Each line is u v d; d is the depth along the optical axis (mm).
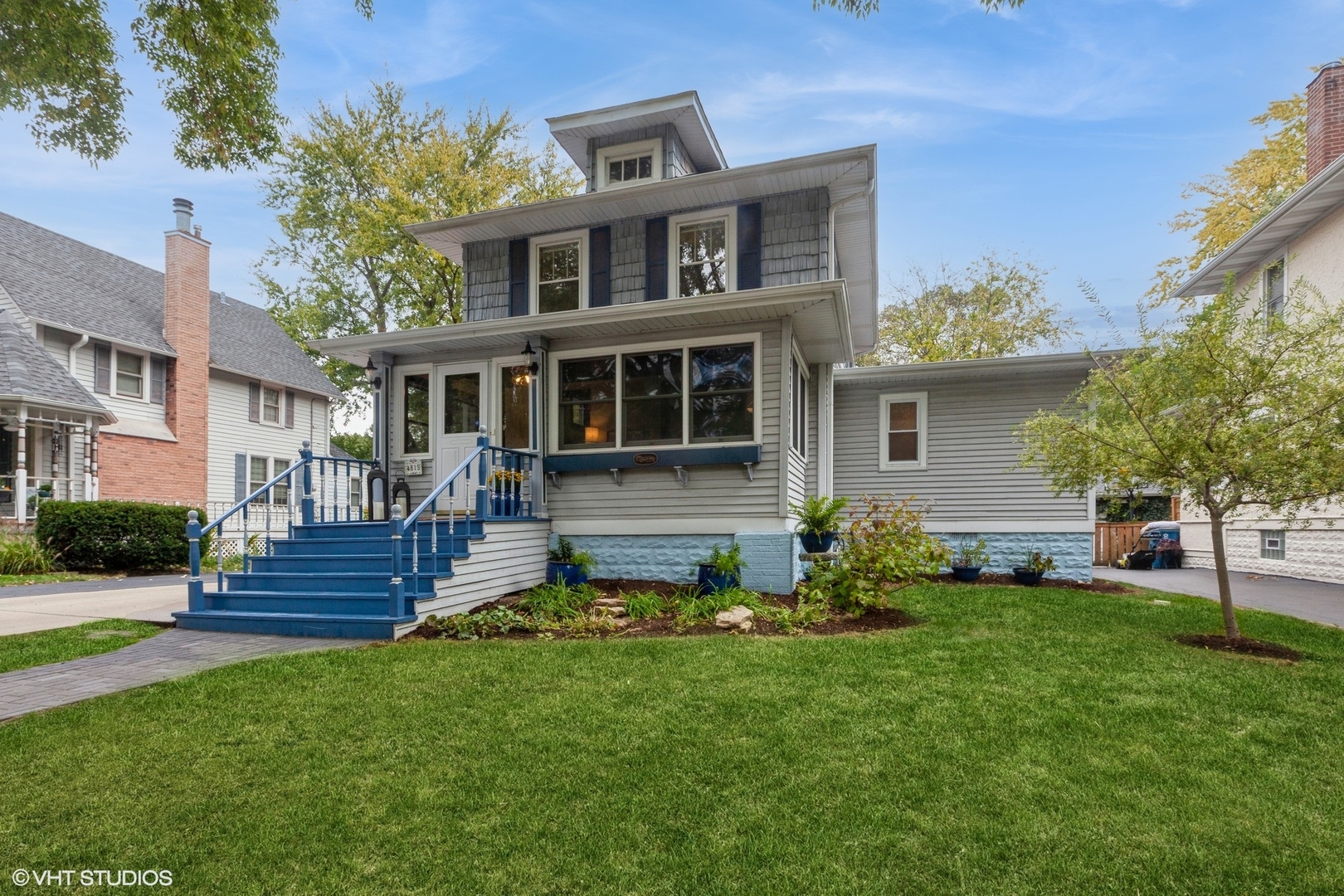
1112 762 3342
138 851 2531
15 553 10891
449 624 6223
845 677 4648
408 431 9898
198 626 6387
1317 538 11672
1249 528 13719
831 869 2453
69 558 11539
